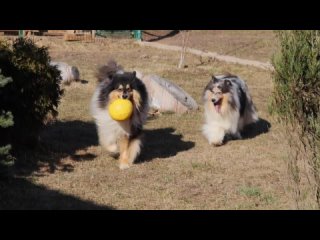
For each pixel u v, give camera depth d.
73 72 14.61
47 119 8.49
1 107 7.50
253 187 7.06
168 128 10.47
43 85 7.82
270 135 10.19
